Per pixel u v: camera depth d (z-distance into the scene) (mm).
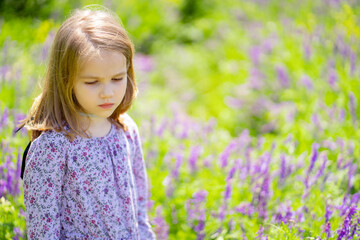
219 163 3262
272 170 3150
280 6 6773
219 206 2838
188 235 2688
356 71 4121
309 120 3980
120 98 1821
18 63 4379
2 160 2750
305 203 2676
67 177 1848
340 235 2254
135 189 2117
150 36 6953
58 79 1796
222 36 6676
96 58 1695
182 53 6457
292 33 5523
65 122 1865
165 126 3691
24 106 3799
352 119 3607
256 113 4867
